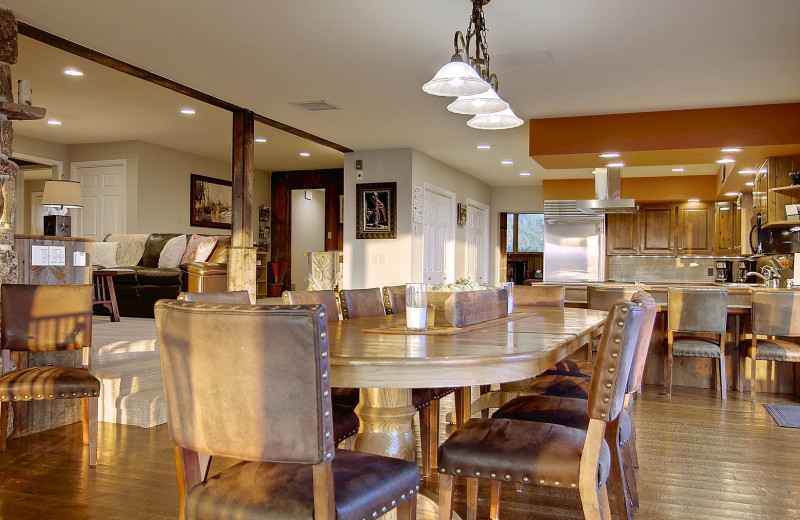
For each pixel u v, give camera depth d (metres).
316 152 9.62
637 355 2.10
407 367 1.71
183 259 8.02
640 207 10.12
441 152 8.55
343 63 4.84
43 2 3.78
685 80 5.07
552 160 6.66
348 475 1.59
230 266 6.27
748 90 5.32
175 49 4.57
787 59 4.55
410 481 1.68
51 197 6.98
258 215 11.45
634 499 2.67
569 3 3.67
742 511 2.64
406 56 4.66
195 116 7.34
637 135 6.12
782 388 5.35
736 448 3.58
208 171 10.31
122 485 2.88
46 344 3.35
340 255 8.88
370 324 2.68
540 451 1.84
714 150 6.01
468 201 10.69
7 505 2.63
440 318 2.88
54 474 3.03
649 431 3.97
